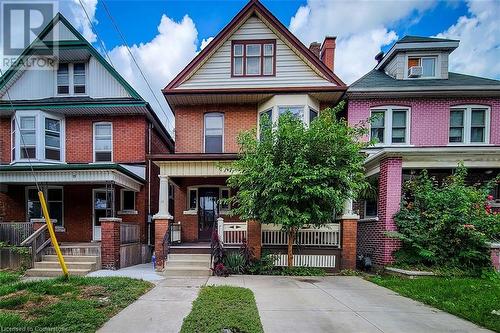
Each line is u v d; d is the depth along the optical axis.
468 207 8.07
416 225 8.52
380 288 6.82
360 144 8.04
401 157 9.20
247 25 11.63
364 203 11.50
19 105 11.93
